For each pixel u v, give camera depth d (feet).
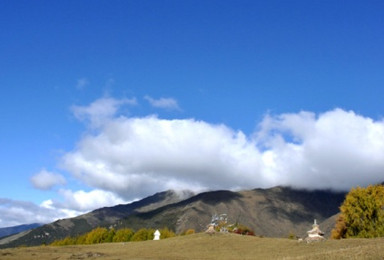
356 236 281.33
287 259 135.95
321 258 125.90
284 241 224.94
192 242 240.73
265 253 194.80
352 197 289.94
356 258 116.57
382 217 276.41
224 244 228.22
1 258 195.72
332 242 202.69
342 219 298.76
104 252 226.17
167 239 271.08
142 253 216.13
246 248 212.84
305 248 194.80
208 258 191.11
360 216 284.00
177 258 192.54
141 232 463.01
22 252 225.56
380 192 285.64
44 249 242.17
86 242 467.52
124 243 271.69
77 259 198.08
